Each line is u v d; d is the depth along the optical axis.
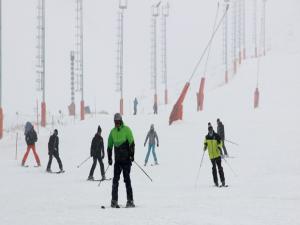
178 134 59.88
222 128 41.94
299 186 26.91
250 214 17.09
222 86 106.19
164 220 15.79
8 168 41.94
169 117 68.19
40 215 17.66
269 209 18.38
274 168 35.25
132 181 31.91
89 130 67.31
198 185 28.80
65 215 17.38
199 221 15.52
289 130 55.72
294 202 20.56
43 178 34.97
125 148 19.47
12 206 21.03
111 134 19.53
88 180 33.22
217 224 14.98
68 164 44.31
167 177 33.75
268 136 52.72
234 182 29.75
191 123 67.00
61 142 59.75
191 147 50.16
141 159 44.88
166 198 22.75
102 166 33.22
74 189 28.00
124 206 19.98
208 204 20.06
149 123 70.12
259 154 42.38
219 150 27.95
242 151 44.88
